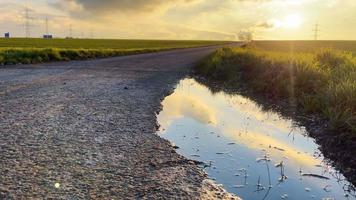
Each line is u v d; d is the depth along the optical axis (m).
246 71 19.47
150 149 6.93
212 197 5.04
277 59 17.84
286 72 14.52
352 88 9.70
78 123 8.62
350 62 15.70
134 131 8.14
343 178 5.97
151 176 5.64
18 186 5.09
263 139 8.14
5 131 7.74
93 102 11.30
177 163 6.28
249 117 10.43
